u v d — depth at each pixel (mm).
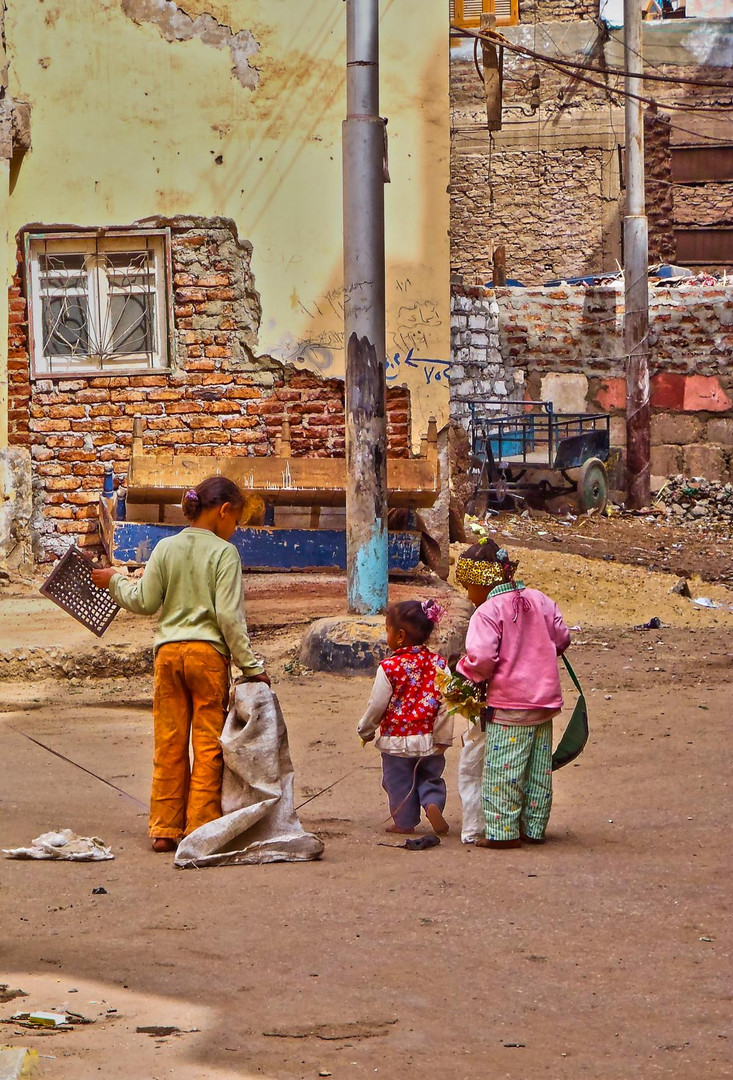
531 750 7004
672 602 16234
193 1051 4262
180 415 15992
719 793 7871
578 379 28297
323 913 5793
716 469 27688
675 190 35688
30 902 5961
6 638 12305
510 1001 4754
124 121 15711
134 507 14516
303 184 15789
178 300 15906
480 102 36281
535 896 6027
